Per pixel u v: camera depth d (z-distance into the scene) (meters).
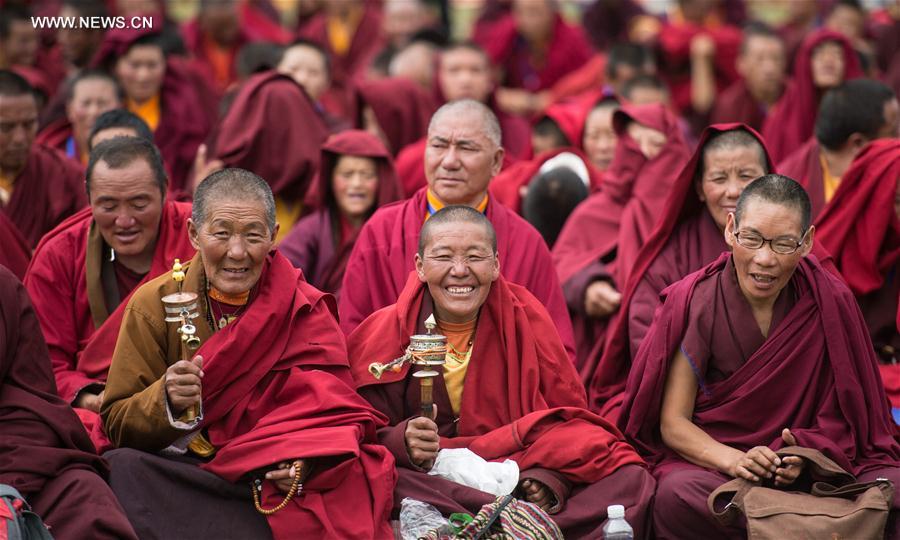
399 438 14.59
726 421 15.20
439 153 17.23
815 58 27.28
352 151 20.36
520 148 30.02
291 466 13.92
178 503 14.02
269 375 14.72
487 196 17.56
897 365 18.05
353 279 17.06
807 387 15.07
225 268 14.34
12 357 14.22
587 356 19.30
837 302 15.15
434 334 14.89
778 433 15.12
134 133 20.20
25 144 19.66
